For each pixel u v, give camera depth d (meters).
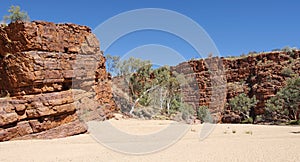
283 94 46.72
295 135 14.78
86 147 10.64
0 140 12.13
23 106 13.59
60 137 14.12
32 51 14.46
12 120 12.84
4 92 14.67
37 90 14.49
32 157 8.34
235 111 57.03
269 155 7.93
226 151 8.91
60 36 16.41
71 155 8.75
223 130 18.52
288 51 61.81
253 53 69.81
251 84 61.38
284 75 57.59
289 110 47.53
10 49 14.74
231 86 63.34
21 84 14.27
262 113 54.84
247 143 10.91
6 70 14.62
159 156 8.59
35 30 14.73
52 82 15.27
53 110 14.53
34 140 12.70
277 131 17.97
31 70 14.21
